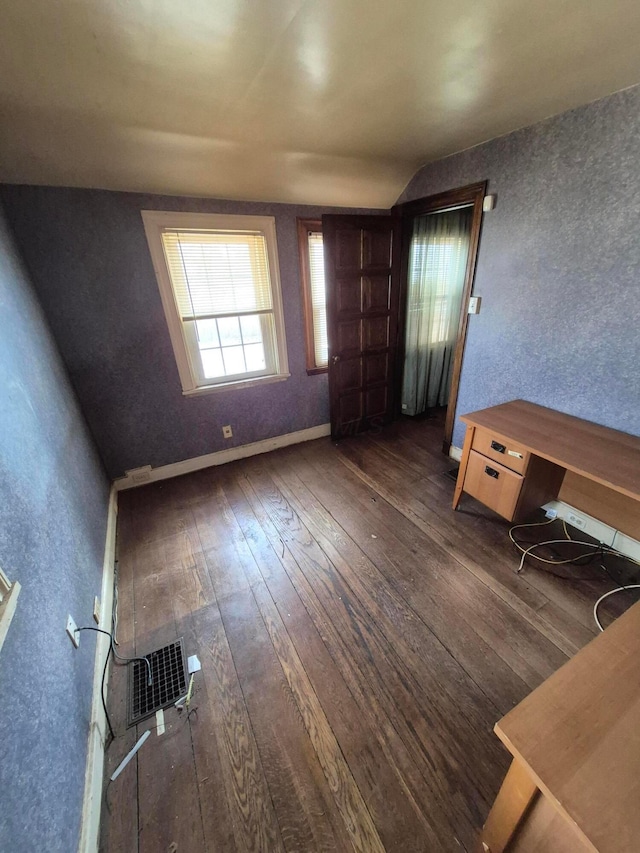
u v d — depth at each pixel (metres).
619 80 1.50
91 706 1.28
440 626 1.65
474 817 1.07
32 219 2.05
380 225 3.04
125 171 2.07
